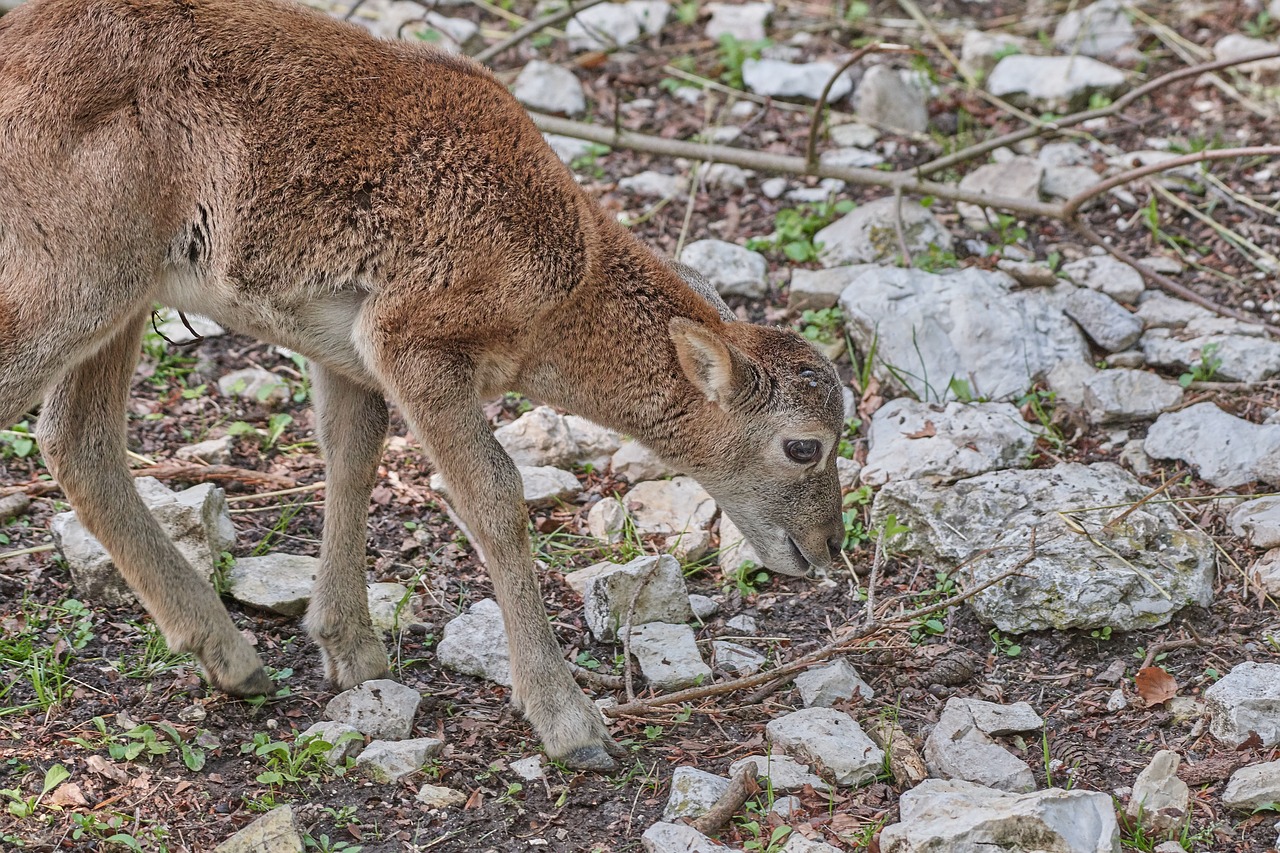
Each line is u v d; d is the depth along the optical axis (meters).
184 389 13.04
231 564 10.84
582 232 9.28
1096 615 10.20
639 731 9.46
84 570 10.27
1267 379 12.93
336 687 9.83
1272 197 15.66
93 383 9.20
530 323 9.13
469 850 8.25
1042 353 13.20
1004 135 16.94
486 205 8.86
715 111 17.42
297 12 8.99
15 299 8.30
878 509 11.47
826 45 18.69
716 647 10.37
